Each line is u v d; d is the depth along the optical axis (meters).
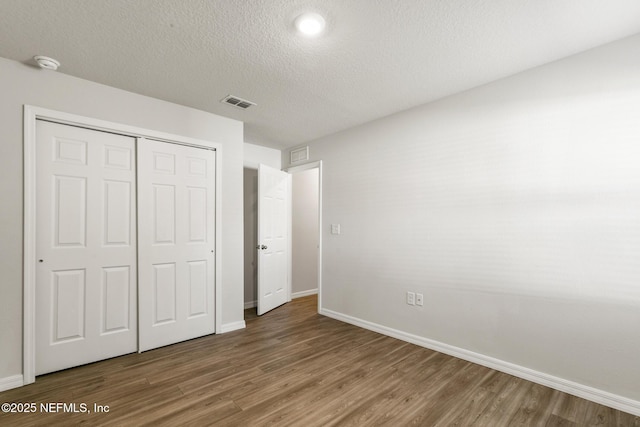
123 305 2.63
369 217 3.40
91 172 2.49
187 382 2.18
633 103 1.86
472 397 2.01
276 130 3.75
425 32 1.85
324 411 1.85
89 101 2.45
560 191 2.12
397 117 3.15
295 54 2.09
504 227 2.38
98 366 2.42
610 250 1.93
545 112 2.20
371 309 3.37
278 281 4.33
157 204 2.81
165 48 2.01
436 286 2.80
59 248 2.34
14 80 2.15
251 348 2.81
